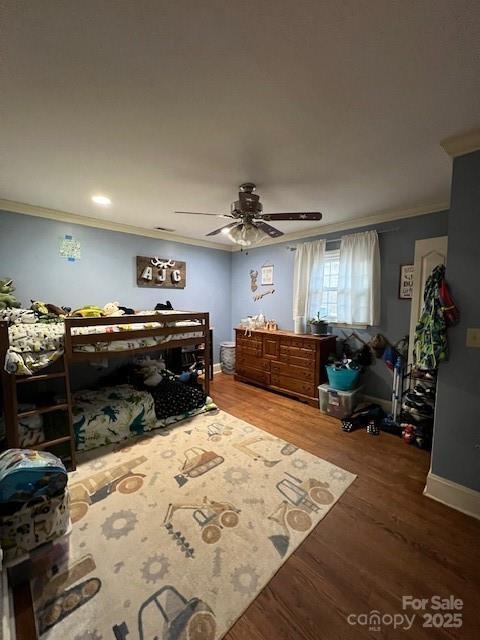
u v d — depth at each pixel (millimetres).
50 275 3141
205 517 1697
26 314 2453
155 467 2197
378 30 971
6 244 2850
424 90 1265
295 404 3555
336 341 3680
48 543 1354
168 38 1011
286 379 3779
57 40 1017
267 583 1314
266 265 4551
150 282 4020
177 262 4309
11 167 2045
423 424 2537
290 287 4234
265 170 2086
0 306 2477
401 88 1255
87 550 1468
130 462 2264
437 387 1853
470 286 1678
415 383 2785
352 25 954
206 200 2723
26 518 1303
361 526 1649
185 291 4480
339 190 2473
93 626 1134
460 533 1605
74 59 1098
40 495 1333
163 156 1880
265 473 2129
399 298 3121
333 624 1155
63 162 1967
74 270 3312
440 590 1292
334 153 1840
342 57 1085
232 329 5258
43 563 1354
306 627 1144
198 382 3980
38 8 901
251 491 1929
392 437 2715
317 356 3414
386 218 3135
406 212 2994
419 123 1517
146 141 1704
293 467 2209
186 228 3834
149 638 1096
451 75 1168
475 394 1706
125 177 2213
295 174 2150
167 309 4020
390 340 3217
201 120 1504
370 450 2475
